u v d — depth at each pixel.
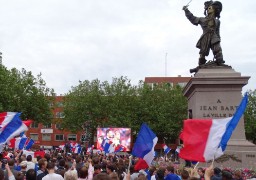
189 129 11.34
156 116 82.25
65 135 133.38
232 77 26.62
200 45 29.67
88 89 94.44
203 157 10.98
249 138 92.19
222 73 27.09
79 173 13.25
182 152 11.27
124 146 34.28
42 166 14.34
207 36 29.23
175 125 81.69
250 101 93.00
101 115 88.75
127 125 80.50
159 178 13.43
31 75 78.69
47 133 134.38
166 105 82.81
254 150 24.70
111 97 89.12
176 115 82.69
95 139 103.50
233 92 26.80
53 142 133.62
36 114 77.81
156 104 83.81
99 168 14.02
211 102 26.69
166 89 87.94
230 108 26.58
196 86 26.92
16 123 15.41
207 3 30.38
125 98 85.38
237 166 24.20
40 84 79.50
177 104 83.19
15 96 74.62
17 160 19.14
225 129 10.95
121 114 82.81
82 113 89.12
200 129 11.22
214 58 28.97
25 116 76.69
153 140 13.17
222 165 24.25
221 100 26.73
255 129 90.12
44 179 11.75
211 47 29.31
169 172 13.63
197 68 28.92
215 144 10.95
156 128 81.56
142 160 13.21
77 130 91.56
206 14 30.50
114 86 90.31
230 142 25.20
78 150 40.59
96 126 88.94
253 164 24.19
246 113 90.81
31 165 16.34
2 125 15.22
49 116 80.75
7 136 15.20
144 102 83.56
